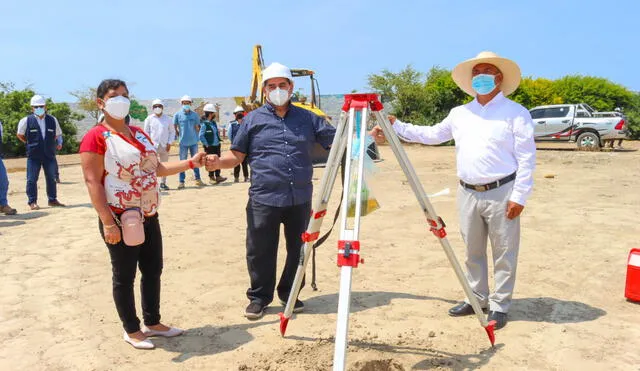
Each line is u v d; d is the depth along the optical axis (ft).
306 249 13.01
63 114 105.19
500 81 14.35
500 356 13.00
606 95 113.50
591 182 41.50
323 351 13.21
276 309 16.46
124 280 13.35
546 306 16.28
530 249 22.50
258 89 63.62
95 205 12.36
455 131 15.06
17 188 44.39
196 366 12.76
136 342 13.79
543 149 76.13
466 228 15.08
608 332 14.30
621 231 25.07
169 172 14.43
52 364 12.98
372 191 12.69
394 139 11.96
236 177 44.98
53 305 16.85
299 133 15.42
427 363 12.57
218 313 16.14
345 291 9.47
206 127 43.01
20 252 22.97
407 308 16.25
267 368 12.43
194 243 24.00
